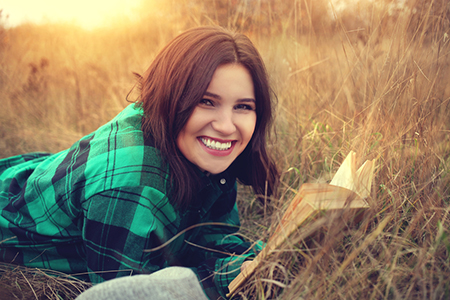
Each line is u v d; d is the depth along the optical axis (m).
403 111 1.20
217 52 0.96
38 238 1.17
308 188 0.84
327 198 0.82
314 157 1.55
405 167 1.13
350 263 0.91
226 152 1.08
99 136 1.17
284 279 0.86
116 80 2.91
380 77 1.30
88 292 0.70
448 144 1.26
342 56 2.06
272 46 2.16
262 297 0.86
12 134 2.50
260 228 1.56
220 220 1.43
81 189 1.05
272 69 2.08
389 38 1.40
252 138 1.23
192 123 1.01
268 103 1.12
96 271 1.03
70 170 1.11
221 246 1.33
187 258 1.35
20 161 1.65
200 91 0.96
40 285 1.16
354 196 0.84
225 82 0.98
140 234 0.98
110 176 1.00
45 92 2.98
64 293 1.15
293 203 0.86
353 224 0.94
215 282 1.06
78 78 3.00
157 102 1.04
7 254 1.26
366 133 1.22
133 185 0.99
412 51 1.22
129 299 0.67
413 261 0.89
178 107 1.00
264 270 0.92
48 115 2.74
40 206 1.18
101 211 0.99
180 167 1.06
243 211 1.82
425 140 1.16
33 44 3.35
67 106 2.89
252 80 1.04
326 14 1.91
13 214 1.26
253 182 1.38
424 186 1.00
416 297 0.82
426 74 1.22
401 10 1.32
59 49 3.30
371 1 1.52
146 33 3.09
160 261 1.13
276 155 1.77
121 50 3.22
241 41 1.03
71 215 1.09
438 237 0.83
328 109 1.74
